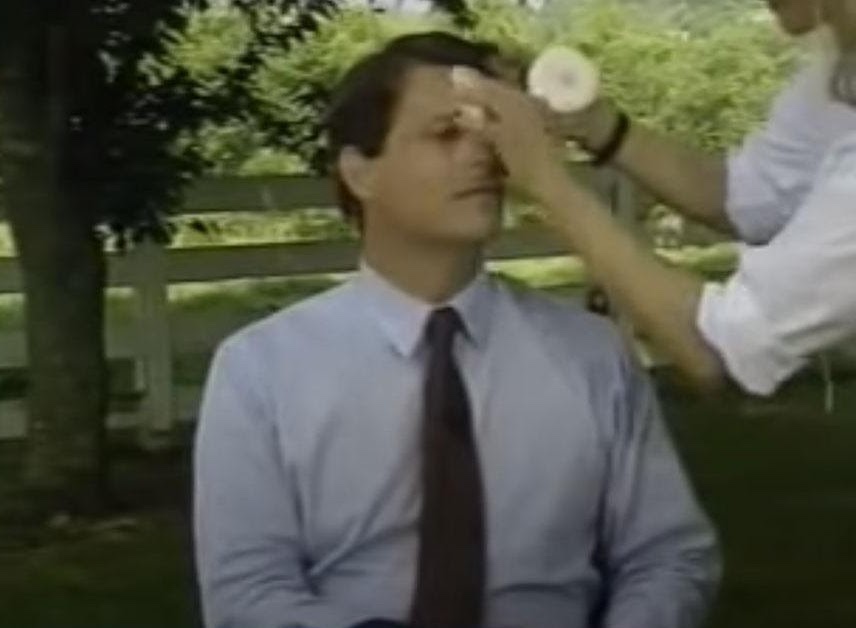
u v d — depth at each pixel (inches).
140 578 306.8
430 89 107.1
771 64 545.6
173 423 416.2
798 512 346.3
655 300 96.2
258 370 109.0
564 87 111.4
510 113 101.3
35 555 320.5
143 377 415.8
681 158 120.6
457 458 107.0
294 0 364.2
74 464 342.3
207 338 424.2
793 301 92.8
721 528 335.6
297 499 108.3
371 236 109.6
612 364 111.1
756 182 116.0
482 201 107.4
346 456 107.5
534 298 112.0
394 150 107.3
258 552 108.1
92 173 339.9
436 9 375.2
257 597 107.0
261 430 108.3
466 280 109.3
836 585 297.1
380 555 107.6
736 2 554.6
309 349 108.7
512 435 108.0
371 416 107.5
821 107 108.0
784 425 428.5
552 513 108.2
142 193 341.1
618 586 111.1
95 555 319.9
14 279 407.8
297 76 370.0
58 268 341.4
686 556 111.6
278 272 431.2
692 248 445.4
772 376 94.7
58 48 331.6
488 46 111.7
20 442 404.8
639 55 561.6
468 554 106.7
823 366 109.7
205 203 417.7
